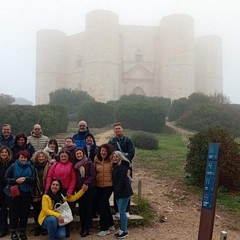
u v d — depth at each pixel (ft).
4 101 131.03
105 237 24.00
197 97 121.90
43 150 25.53
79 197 23.63
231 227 27.17
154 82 194.80
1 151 24.20
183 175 41.39
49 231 22.29
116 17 188.55
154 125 97.91
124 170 23.71
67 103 142.10
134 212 28.55
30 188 23.72
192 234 25.03
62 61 208.23
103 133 88.63
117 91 187.52
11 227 23.27
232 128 98.63
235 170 35.88
